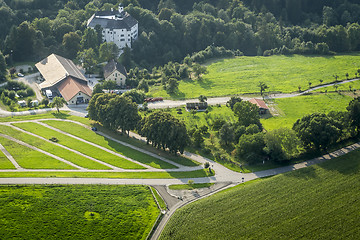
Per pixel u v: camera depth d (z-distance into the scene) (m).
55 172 162.88
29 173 160.00
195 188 159.00
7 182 152.50
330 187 156.38
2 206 139.62
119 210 142.38
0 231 129.88
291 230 135.00
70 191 150.50
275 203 147.62
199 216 140.62
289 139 175.12
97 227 134.75
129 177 163.12
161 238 131.12
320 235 133.12
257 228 135.62
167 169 170.88
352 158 175.75
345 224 137.50
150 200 149.62
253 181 164.75
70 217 137.75
